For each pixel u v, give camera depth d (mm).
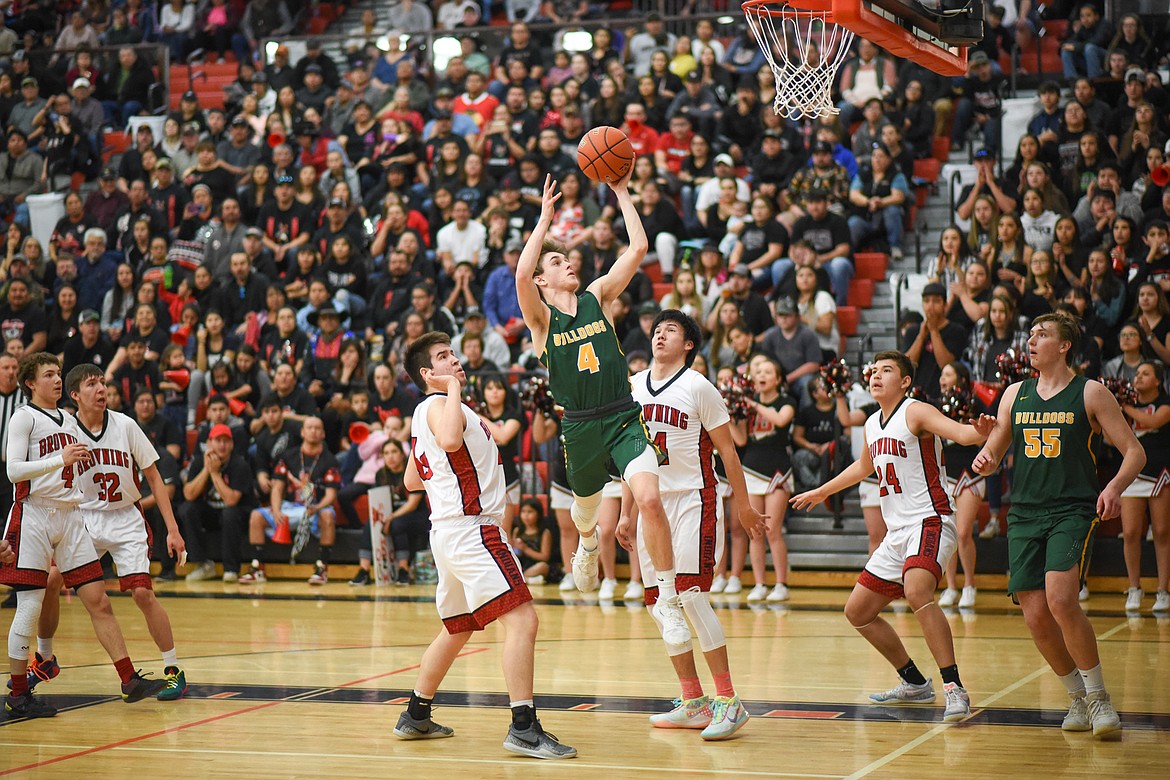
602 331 5605
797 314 12727
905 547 6352
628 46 18297
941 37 7699
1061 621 5531
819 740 5570
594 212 15211
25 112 19453
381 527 12906
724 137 16469
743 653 8156
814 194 14188
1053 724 5875
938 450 6457
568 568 12328
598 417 5547
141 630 9625
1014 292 12180
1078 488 5680
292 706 6492
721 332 13008
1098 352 11445
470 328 13891
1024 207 13781
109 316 16109
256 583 13195
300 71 19219
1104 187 13422
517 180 16359
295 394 13836
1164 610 10266
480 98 17922
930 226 15328
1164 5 15594
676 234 15133
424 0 20844
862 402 12430
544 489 13438
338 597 11867
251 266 15727
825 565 12375
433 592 12266
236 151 18188
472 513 5449
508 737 5312
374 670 7656
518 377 13367
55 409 6781
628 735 5723
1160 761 5102
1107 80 14906
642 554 5957
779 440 11523
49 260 17062
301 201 16625
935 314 11953
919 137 15828
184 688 6805
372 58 19312
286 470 13398
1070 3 17172
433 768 5098
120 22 21328
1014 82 15953
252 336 14891
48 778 4969
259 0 20953
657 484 5496
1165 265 12367
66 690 7070
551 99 17469
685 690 5852
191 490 13398
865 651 8227
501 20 21094
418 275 15016
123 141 19531
